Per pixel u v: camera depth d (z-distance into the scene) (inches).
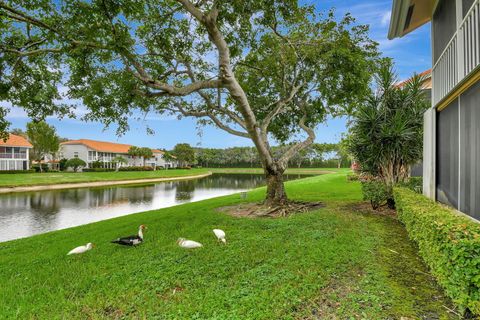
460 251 107.5
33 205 770.2
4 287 173.6
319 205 413.7
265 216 354.6
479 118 192.5
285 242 231.9
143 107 369.7
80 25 264.1
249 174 2491.4
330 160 2915.8
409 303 132.6
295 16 331.9
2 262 234.4
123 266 196.4
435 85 306.2
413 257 191.6
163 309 135.3
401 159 364.8
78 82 311.4
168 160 3270.2
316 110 481.7
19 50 283.7
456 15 227.5
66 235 331.6
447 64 258.5
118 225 359.6
